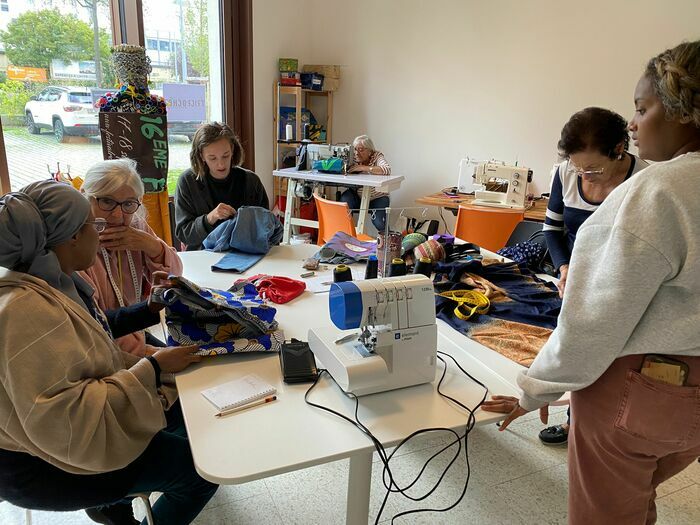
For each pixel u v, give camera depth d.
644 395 0.95
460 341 1.46
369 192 3.96
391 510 1.74
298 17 4.68
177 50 3.94
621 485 1.05
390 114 4.78
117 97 2.48
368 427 1.04
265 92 4.55
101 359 1.07
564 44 3.90
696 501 1.84
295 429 1.02
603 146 1.70
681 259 0.86
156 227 2.71
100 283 1.54
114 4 3.46
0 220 0.95
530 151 4.23
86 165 3.49
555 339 1.00
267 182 4.81
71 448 0.97
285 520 1.69
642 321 0.93
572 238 2.04
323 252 2.14
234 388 1.15
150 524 1.26
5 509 1.70
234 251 2.21
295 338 1.39
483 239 2.88
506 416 1.12
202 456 0.93
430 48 4.45
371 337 1.17
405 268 1.72
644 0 3.53
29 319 0.95
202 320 1.32
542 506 1.79
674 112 0.89
